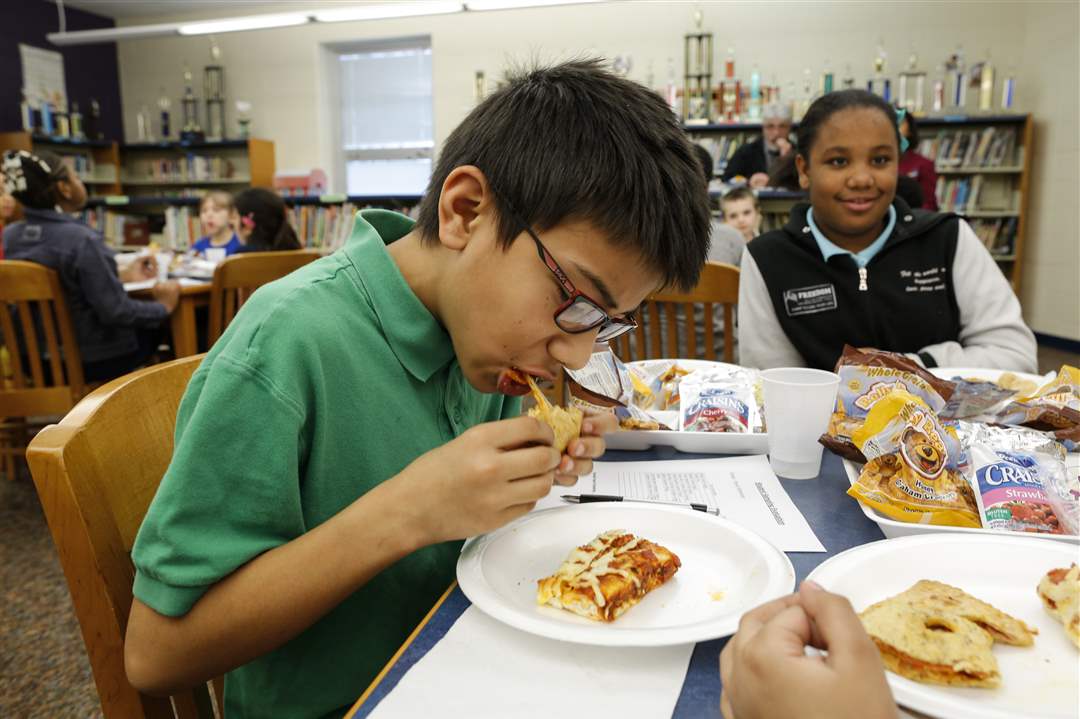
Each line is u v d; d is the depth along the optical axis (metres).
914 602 0.54
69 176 2.96
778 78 6.55
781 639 0.40
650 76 6.80
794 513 0.81
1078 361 5.37
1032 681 0.49
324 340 0.70
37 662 1.78
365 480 0.74
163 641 0.61
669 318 1.90
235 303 2.93
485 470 0.61
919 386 0.95
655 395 1.18
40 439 0.65
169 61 8.05
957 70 6.09
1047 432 0.92
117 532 0.68
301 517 0.68
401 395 0.77
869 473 0.76
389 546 0.63
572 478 0.76
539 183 0.63
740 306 1.91
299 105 7.68
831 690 0.37
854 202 1.70
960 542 0.64
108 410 0.72
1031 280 6.22
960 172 6.19
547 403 0.72
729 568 0.68
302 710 0.74
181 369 0.85
